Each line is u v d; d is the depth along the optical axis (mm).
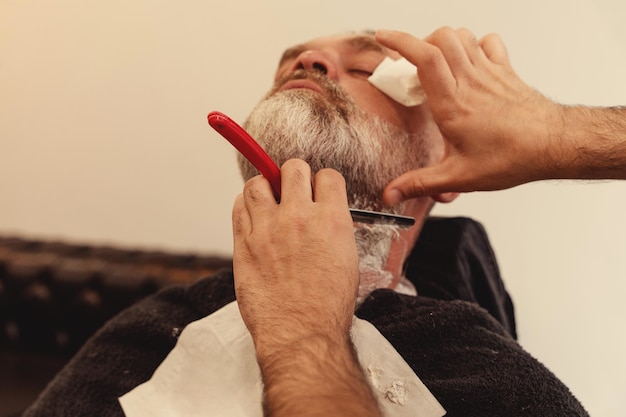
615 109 552
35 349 1231
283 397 373
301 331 402
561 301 1049
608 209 997
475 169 579
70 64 1176
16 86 1219
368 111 659
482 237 953
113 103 1170
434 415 532
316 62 678
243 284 445
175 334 694
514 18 967
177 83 1125
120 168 1198
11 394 1135
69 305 1165
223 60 1095
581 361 1057
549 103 572
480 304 912
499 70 613
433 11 993
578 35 948
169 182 1175
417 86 642
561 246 1029
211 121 466
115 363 699
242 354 599
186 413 597
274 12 1054
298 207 454
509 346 608
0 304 1199
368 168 640
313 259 428
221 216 1162
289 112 611
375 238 665
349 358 395
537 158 548
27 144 1244
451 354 603
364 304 657
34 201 1276
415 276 870
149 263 1143
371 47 694
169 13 1099
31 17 1176
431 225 902
